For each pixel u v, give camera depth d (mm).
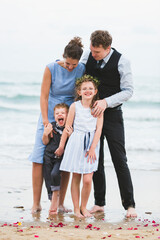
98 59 4363
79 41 4312
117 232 3648
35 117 16469
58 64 4438
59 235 3471
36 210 4551
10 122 15078
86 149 4242
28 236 3430
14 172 7176
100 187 4656
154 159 8969
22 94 20516
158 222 4176
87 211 4422
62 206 4617
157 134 12930
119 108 4496
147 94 22266
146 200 5270
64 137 4293
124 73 4379
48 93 4477
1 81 26609
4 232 3566
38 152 4445
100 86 4445
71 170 4219
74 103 4332
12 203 4953
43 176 4539
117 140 4457
